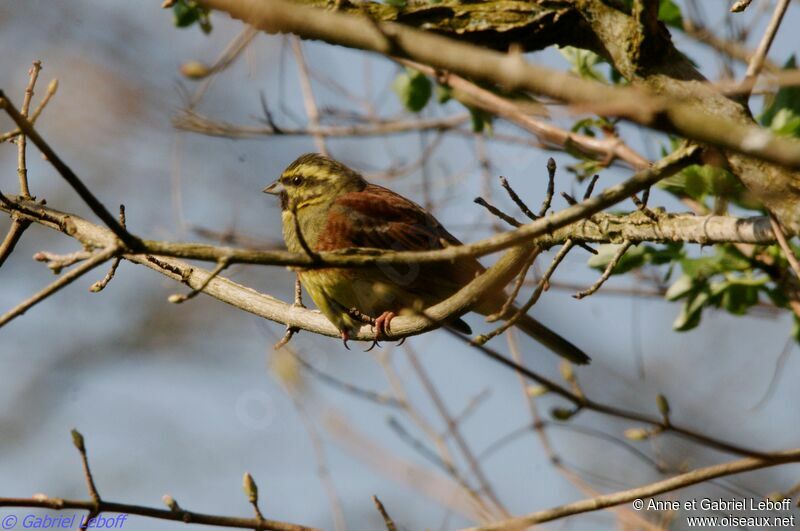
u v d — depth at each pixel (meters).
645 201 7.68
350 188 12.20
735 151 5.61
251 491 8.01
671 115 5.57
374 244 11.75
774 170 6.87
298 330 9.80
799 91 9.78
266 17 5.95
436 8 7.96
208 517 7.86
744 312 10.50
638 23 7.36
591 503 8.02
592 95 5.62
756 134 5.45
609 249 10.49
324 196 12.02
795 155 5.35
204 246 6.90
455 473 10.48
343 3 7.96
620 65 7.63
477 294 7.65
